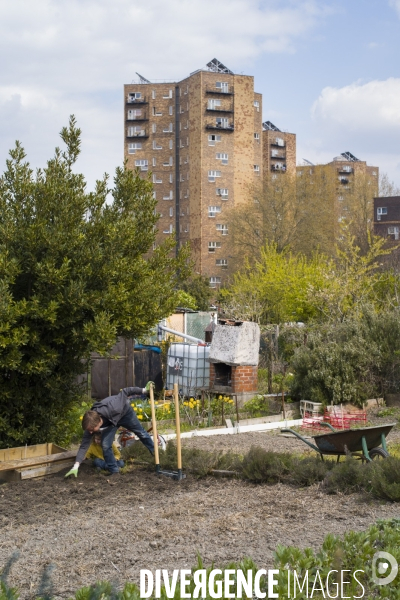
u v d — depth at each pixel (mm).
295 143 104062
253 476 8781
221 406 15508
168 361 17891
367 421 14891
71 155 10930
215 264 79500
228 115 80188
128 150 83938
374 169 130750
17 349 9547
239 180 80688
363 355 16172
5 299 9289
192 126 80312
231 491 8375
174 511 7469
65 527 7113
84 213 10633
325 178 72750
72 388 11156
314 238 64062
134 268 10336
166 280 11266
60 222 10039
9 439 10477
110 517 7402
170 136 82875
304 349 16781
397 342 16641
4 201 10203
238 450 11766
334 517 6992
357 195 76312
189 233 81125
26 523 7344
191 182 80562
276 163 101875
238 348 16078
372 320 17438
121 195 11141
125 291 10133
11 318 9297
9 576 5746
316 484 8406
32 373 10461
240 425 14594
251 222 67375
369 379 16453
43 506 7941
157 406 15359
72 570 5820
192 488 8633
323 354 16062
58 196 10297
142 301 10406
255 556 5852
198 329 25891
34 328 9953
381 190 82812
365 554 5289
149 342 21500
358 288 24469
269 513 7258
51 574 5734
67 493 8469
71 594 5281
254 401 16156
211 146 79438
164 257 11281
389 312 17953
